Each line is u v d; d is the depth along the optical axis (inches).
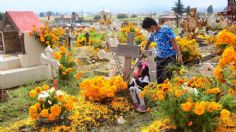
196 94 161.8
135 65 235.9
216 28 762.2
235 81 147.3
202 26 784.9
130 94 226.8
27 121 199.6
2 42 354.3
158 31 223.9
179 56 219.1
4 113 222.1
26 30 331.0
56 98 191.6
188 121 157.2
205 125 154.3
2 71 302.0
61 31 367.9
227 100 161.6
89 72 338.6
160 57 226.2
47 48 302.5
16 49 361.1
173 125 168.7
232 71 147.6
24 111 227.3
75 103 219.8
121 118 204.2
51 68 301.0
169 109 163.0
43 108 190.1
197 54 368.5
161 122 182.2
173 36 217.8
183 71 209.5
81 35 634.8
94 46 485.1
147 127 188.2
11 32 353.7
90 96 222.1
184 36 606.5
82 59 398.0
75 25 1043.9
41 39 325.7
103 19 979.9
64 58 301.9
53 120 190.5
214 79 174.1
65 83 288.8
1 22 348.2
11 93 265.4
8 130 192.2
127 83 240.4
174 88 164.7
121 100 225.6
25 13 351.9
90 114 203.5
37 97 197.9
